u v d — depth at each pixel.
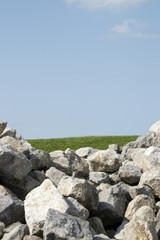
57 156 13.95
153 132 17.64
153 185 11.64
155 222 9.08
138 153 14.23
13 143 12.71
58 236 7.57
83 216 8.96
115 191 10.66
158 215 10.03
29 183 10.92
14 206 9.14
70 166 13.69
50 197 9.10
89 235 7.78
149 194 11.43
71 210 8.79
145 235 8.12
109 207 10.06
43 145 28.30
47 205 8.84
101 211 10.11
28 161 10.87
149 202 10.51
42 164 12.52
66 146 27.92
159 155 13.27
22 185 10.81
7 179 10.66
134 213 10.14
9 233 8.11
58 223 7.83
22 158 10.69
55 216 8.00
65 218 8.03
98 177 13.05
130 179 12.81
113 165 14.13
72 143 29.11
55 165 13.26
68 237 7.58
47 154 12.91
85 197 9.68
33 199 9.19
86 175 13.98
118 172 13.28
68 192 9.72
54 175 11.96
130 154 16.16
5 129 14.84
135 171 12.90
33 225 8.28
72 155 14.16
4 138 13.03
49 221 7.84
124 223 9.98
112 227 10.40
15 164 10.50
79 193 9.62
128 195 11.35
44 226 7.88
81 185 9.72
